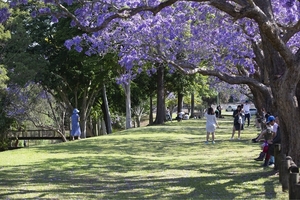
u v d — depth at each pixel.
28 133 52.31
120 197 10.53
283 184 9.55
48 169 15.64
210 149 20.83
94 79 39.00
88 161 17.52
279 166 11.12
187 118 58.12
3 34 28.88
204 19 18.17
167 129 35.28
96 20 17.08
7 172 15.08
